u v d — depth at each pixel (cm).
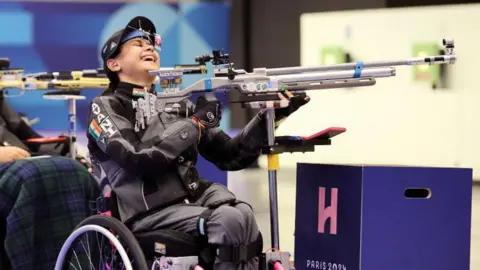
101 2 1526
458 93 1346
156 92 518
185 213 462
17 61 1504
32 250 552
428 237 489
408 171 485
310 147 488
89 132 489
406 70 1373
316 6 1588
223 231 439
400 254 486
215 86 469
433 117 1366
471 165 1351
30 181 556
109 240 464
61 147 715
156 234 460
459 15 1325
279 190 1201
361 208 480
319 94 1424
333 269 504
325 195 511
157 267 450
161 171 479
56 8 1509
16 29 1499
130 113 498
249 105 469
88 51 1527
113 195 492
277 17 1631
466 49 1328
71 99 712
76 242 491
